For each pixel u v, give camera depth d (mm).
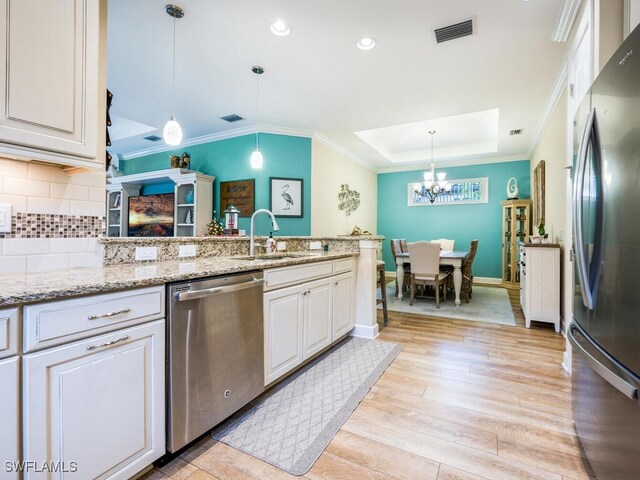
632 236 1008
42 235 1510
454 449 1499
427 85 3387
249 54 2828
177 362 1398
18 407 949
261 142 4660
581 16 2107
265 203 4656
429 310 4219
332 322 2699
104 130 1722
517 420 1730
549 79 3227
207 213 4945
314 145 5012
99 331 1136
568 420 1729
